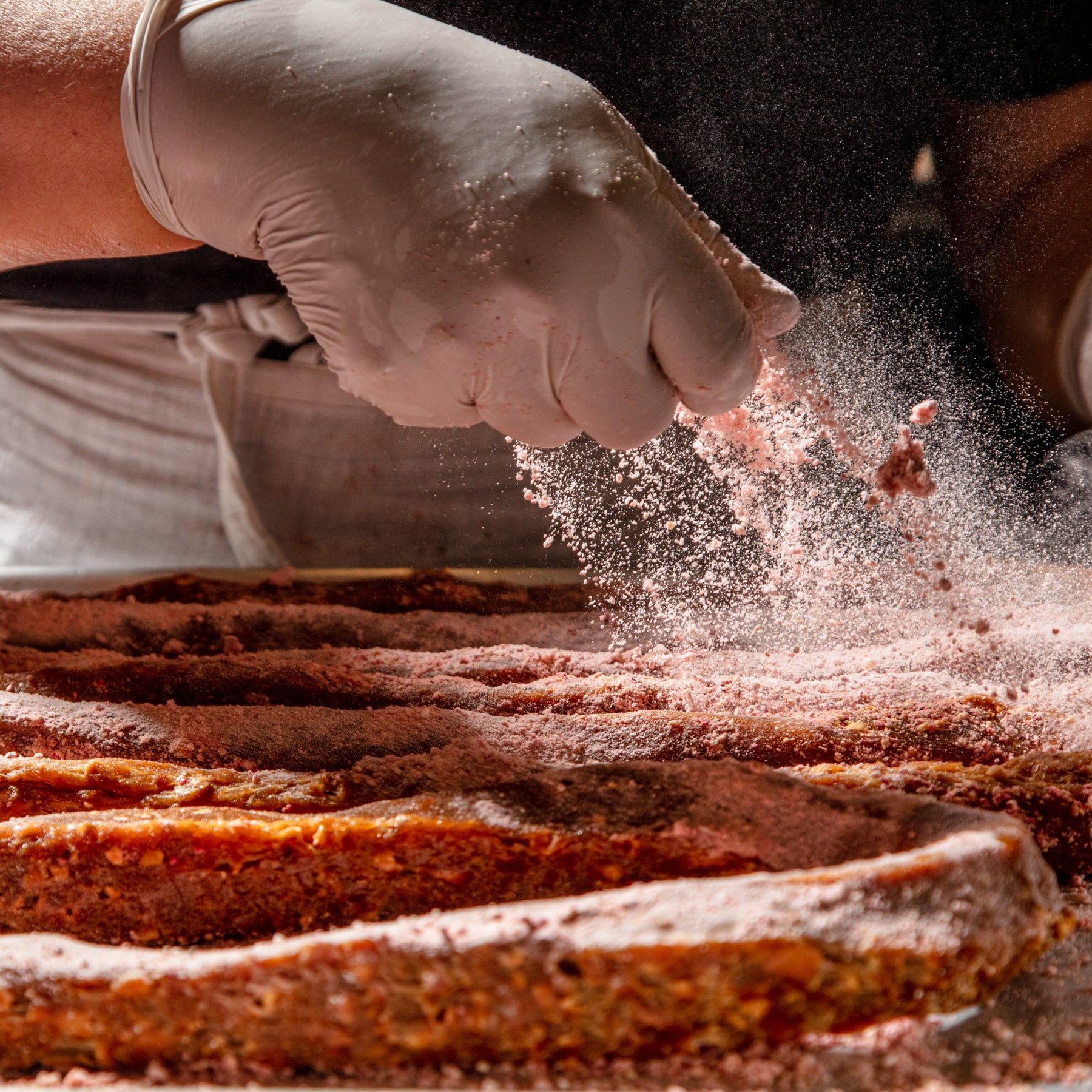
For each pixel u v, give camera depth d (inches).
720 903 18.3
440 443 31.3
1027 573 26.5
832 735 22.0
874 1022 18.3
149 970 18.4
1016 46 27.7
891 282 29.0
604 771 20.4
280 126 21.8
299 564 32.4
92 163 23.3
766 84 28.4
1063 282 27.8
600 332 21.6
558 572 28.7
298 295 22.4
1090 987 18.9
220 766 21.6
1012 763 21.3
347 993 18.2
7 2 23.3
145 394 33.3
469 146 21.4
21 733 21.8
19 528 34.4
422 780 21.0
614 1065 18.3
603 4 28.2
